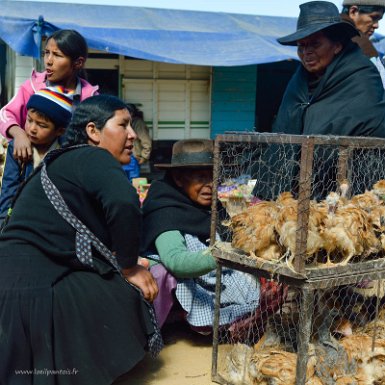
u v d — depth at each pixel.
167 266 3.35
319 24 3.63
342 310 3.19
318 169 3.32
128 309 2.87
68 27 8.77
